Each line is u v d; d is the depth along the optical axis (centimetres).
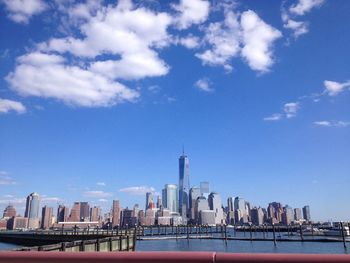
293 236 17350
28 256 235
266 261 195
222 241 15475
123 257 217
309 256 191
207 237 17100
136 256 215
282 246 12312
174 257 208
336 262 184
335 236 16050
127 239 5556
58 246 3073
